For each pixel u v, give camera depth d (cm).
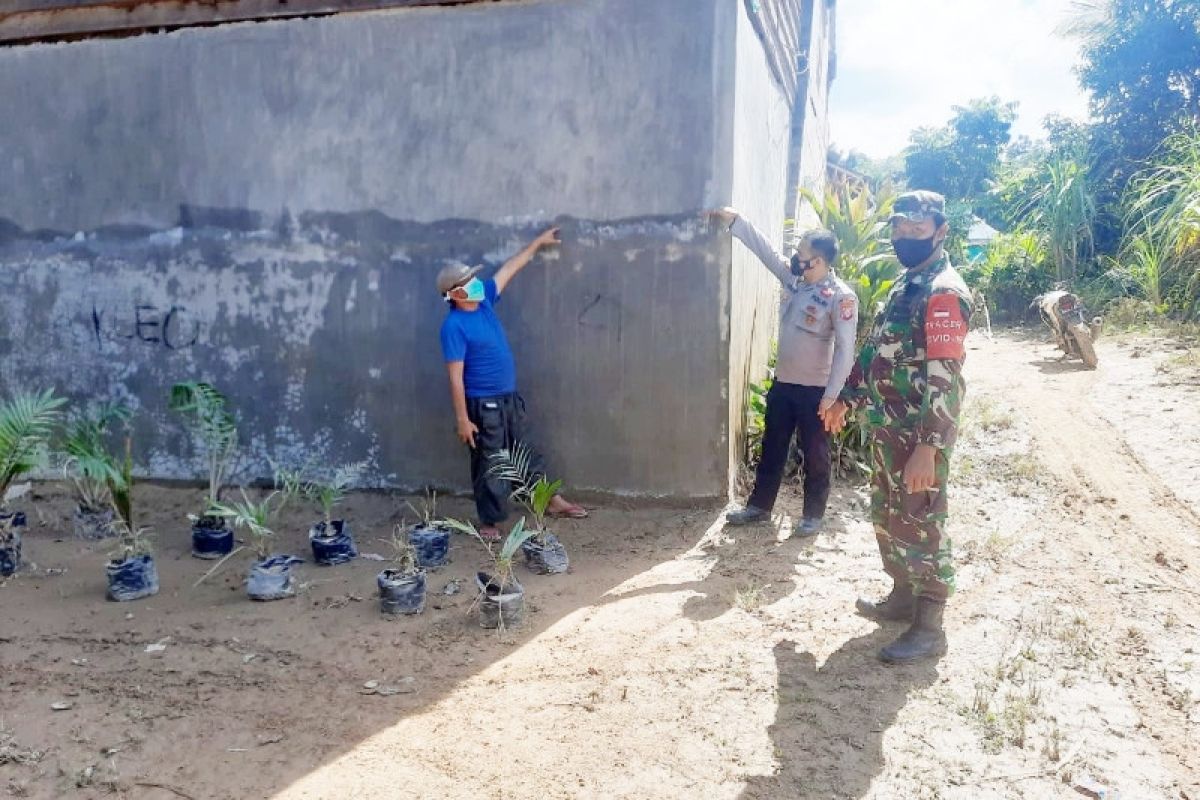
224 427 577
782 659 389
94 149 649
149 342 654
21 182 664
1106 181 1568
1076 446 705
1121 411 784
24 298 672
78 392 671
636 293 568
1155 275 1209
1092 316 1271
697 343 562
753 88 666
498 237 588
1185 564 486
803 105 1049
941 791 298
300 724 347
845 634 411
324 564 520
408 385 614
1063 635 402
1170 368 898
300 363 629
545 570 498
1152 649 391
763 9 693
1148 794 295
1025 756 317
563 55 564
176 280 645
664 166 555
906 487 372
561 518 581
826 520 568
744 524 555
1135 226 1334
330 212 612
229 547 546
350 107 602
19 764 321
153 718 352
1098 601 442
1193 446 672
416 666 393
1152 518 556
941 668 378
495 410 543
